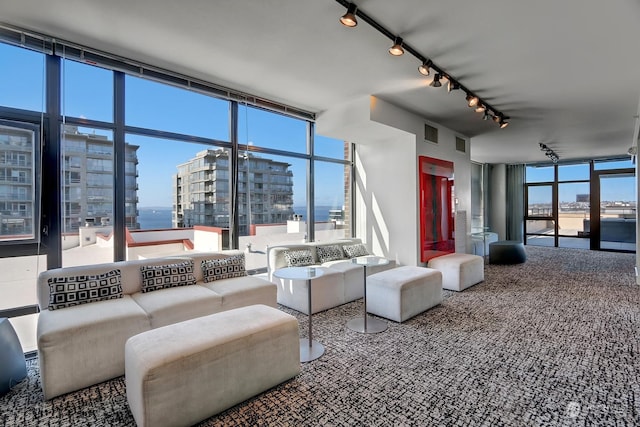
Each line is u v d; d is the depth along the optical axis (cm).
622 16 245
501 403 199
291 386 221
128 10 244
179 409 176
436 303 389
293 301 389
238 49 304
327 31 273
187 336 195
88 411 197
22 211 281
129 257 339
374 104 421
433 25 261
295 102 445
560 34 272
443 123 541
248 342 203
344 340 296
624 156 837
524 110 477
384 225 528
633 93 408
